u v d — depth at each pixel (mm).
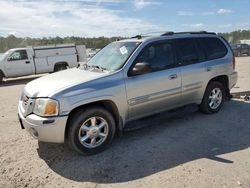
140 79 4742
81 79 4375
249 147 4430
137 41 5109
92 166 4004
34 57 16312
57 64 17250
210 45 6047
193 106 5844
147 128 5484
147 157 4199
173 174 3658
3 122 6379
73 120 4145
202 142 4695
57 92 4004
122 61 4746
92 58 5711
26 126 4195
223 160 4000
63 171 3902
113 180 3602
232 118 5902
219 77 6293
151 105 4996
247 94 7898
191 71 5508
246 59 26219
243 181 3420
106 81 4402
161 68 5082
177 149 4445
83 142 4266
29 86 4605
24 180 3697
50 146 4777
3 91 11914
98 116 4344
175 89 5273
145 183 3482
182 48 5484
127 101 4629
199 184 3389
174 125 5594
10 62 15469
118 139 4969
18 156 4438
